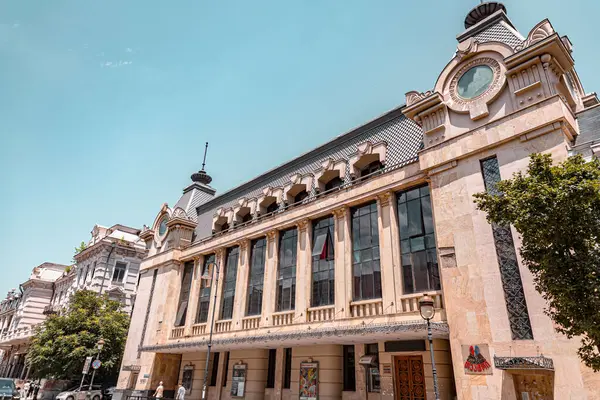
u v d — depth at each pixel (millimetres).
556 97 14852
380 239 19250
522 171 15000
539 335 12945
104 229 53656
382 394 17719
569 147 14555
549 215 9367
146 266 35812
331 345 20469
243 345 23000
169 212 36375
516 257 14328
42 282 60312
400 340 17859
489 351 13883
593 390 11438
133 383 31172
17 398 30234
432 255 17375
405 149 20641
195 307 29312
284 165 29109
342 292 19812
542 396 12633
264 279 24547
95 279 45219
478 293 14820
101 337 31109
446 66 18891
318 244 22312
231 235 28578
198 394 27141
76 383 35812
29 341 50562
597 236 9094
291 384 21562
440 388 15820
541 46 15445
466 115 17641
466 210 16234
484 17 20938
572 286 8945
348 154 24188
